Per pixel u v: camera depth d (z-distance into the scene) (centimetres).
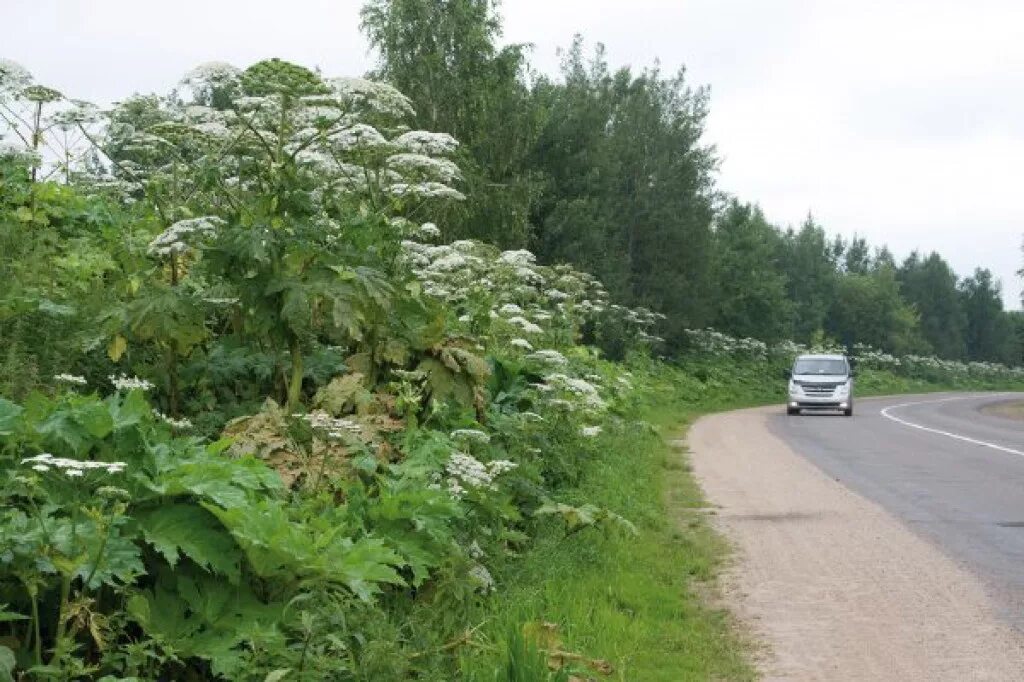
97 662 488
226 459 590
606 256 4284
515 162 3209
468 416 901
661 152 5047
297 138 821
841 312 10194
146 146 893
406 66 3045
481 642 624
